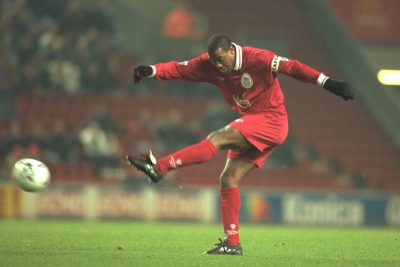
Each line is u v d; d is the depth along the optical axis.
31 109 95.00
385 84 111.88
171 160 28.42
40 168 31.16
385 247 39.28
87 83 96.44
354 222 82.69
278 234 52.72
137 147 90.19
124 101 99.31
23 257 28.62
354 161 101.56
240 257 29.84
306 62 115.31
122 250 33.12
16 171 30.97
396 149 104.62
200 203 79.75
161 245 37.31
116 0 104.06
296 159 96.31
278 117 30.23
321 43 118.19
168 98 101.06
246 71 29.53
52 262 26.92
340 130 105.44
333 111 108.00
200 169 92.25
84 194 77.06
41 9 100.62
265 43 116.81
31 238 40.66
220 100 102.38
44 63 95.44
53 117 95.12
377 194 83.31
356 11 113.44
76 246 35.06
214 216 79.88
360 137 105.38
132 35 104.81
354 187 94.75
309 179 93.88
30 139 83.31
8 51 95.88
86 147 84.88
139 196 78.50
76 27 100.62
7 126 92.25
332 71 114.88
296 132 103.81
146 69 30.70
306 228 69.75
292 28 118.50
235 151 30.89
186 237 45.25
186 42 106.00
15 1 97.88
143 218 78.50
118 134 92.62
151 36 105.19
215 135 29.44
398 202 84.00
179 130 90.69
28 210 75.75
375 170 100.62
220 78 30.50
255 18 118.12
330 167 97.12
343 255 33.22
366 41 112.25
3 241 37.66
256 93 29.86
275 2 121.38
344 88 28.59
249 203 80.88
